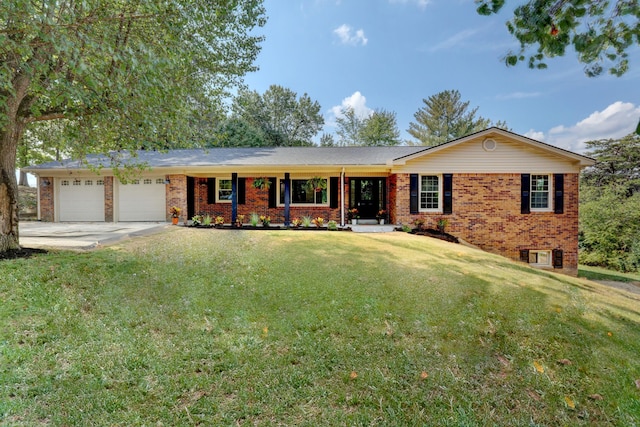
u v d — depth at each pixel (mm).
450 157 12188
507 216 12086
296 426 2574
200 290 5055
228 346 3631
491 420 2719
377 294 5043
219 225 13031
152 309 4398
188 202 14328
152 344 3617
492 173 12109
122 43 5676
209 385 3010
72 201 14633
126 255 6609
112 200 14266
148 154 15414
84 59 4789
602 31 3693
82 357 3328
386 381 3135
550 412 2861
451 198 12172
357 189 15109
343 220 13000
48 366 3164
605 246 19516
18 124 6312
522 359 3564
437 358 3533
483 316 4449
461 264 7098
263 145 26234
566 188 12000
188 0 6312
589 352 3723
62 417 2568
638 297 6770
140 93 5625
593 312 4793
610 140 27453
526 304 4891
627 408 2938
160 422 2564
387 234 10906
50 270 5336
